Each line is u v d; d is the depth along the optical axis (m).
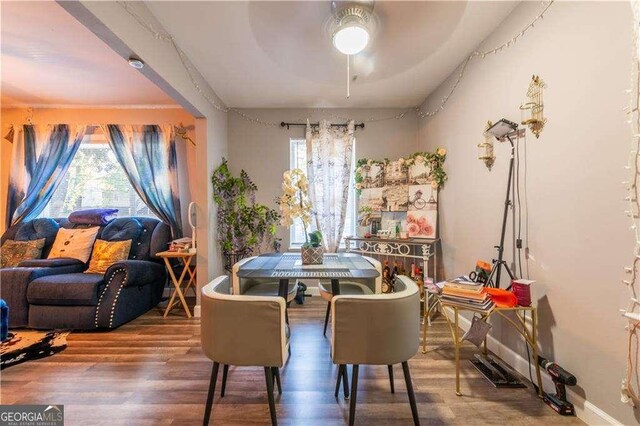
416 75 2.76
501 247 1.91
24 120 3.48
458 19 1.94
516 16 1.84
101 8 1.41
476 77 2.30
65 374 1.89
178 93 2.29
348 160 3.53
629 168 1.21
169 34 2.08
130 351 2.20
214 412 1.52
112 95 3.21
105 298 2.56
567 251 1.52
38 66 2.56
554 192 1.60
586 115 1.40
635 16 1.11
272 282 2.23
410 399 1.39
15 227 3.21
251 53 2.35
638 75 1.16
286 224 1.93
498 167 2.07
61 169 3.40
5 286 2.52
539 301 1.72
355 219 3.69
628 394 1.20
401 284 1.70
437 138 3.06
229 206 3.45
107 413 1.52
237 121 3.65
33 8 1.80
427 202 3.08
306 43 2.20
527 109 1.74
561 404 1.49
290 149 3.70
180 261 3.46
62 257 2.96
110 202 3.57
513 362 1.93
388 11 1.83
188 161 3.60
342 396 1.66
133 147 3.43
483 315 1.70
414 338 1.41
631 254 1.22
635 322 1.18
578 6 1.43
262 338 1.32
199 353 2.17
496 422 1.44
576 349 1.47
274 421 1.34
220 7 1.81
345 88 3.04
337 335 1.34
